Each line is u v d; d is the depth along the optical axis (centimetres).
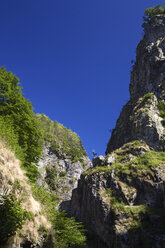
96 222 2927
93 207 3097
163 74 5084
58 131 13312
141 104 4884
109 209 2731
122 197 2788
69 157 10900
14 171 775
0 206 593
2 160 718
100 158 4141
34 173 1577
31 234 691
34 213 770
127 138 4938
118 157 3884
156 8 7181
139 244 2041
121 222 2417
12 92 1838
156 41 5991
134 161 3288
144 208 2445
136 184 2866
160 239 1905
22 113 1789
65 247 1152
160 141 3722
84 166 11325
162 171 2822
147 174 2873
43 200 1008
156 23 6469
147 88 5338
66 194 8381
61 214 1203
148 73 5584
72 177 9538
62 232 1136
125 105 6512
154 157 3291
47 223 870
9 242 571
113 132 6475
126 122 5584
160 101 4597
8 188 670
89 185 3469
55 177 9181
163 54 5453
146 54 5991
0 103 1736
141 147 3694
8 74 2045
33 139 1797
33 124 1906
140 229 2184
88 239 2919
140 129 4234
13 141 942
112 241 2355
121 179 3094
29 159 1617
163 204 2439
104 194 3011
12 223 592
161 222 2141
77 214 4150
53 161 10200
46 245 768
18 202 668
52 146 10769
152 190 2639
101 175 3400
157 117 4241
